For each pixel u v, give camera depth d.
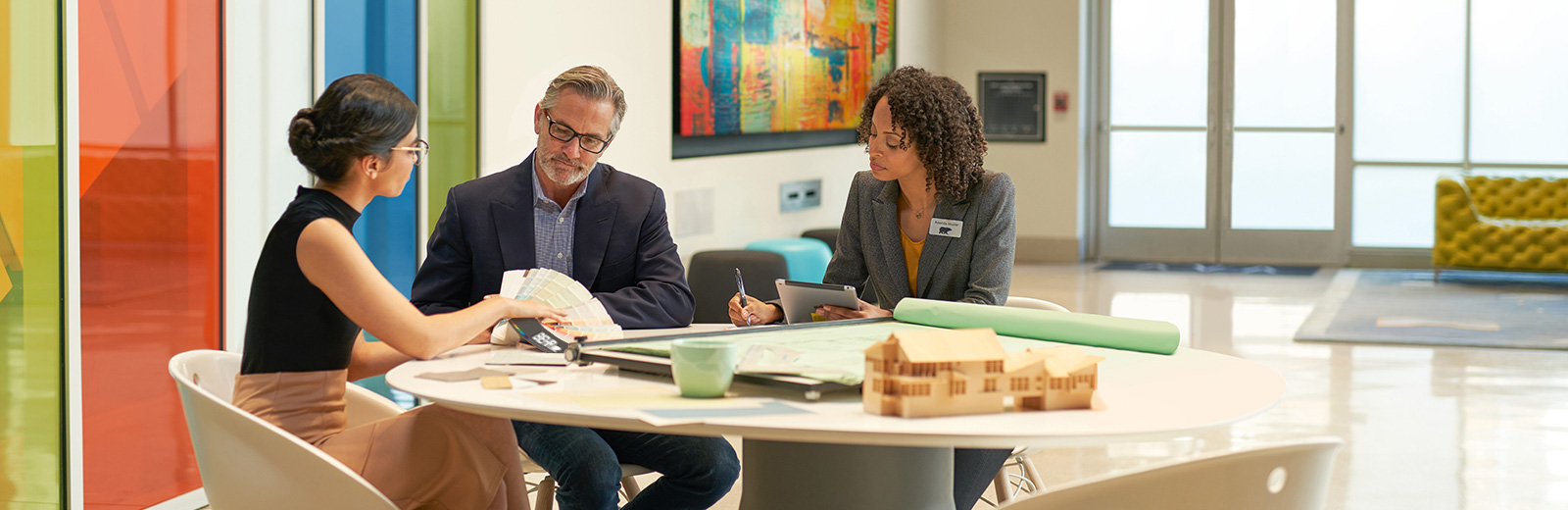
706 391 1.71
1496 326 7.07
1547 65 9.62
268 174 3.67
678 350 1.71
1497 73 9.74
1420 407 5.04
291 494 1.80
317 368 1.99
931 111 2.71
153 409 3.37
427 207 4.31
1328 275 9.66
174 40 3.33
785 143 7.65
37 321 2.98
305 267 1.95
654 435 2.46
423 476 2.00
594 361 1.97
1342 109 10.12
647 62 5.95
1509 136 9.77
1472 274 9.66
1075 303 8.23
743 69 6.83
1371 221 10.18
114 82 3.16
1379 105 10.05
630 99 5.81
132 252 3.25
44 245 2.98
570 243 2.76
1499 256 8.84
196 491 3.55
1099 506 1.64
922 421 1.56
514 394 1.73
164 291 3.36
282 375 1.98
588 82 2.60
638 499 2.51
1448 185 8.95
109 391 3.22
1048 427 1.52
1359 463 4.20
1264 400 1.71
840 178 8.34
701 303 6.28
